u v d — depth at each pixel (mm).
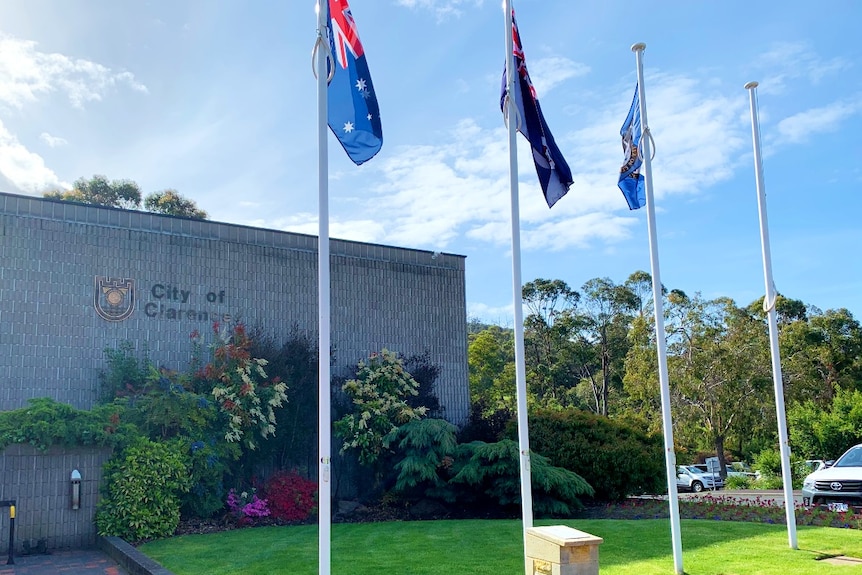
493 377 43438
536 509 14289
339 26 7441
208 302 15852
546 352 50125
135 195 30250
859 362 46312
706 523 12344
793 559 9062
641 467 16234
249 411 14258
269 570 8828
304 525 13141
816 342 47469
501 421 17016
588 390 50625
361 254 18250
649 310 47781
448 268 19594
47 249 14211
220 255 16172
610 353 50000
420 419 16297
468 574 8539
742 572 8336
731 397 36938
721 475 36250
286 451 15625
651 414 38562
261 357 15453
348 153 7250
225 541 11164
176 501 12172
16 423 11062
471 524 13062
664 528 11773
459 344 19406
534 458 14664
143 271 15172
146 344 14930
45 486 11117
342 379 16781
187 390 14156
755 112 10555
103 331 14516
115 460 11695
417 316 18828
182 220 15812
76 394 14031
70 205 14586
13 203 14031
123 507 11297
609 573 8406
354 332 17750
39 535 10953
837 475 14188
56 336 14023
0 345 13469
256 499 13711
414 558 9586
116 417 11977
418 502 15031
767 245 10234
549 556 6000
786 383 38969
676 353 37594
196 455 12938
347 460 16266
